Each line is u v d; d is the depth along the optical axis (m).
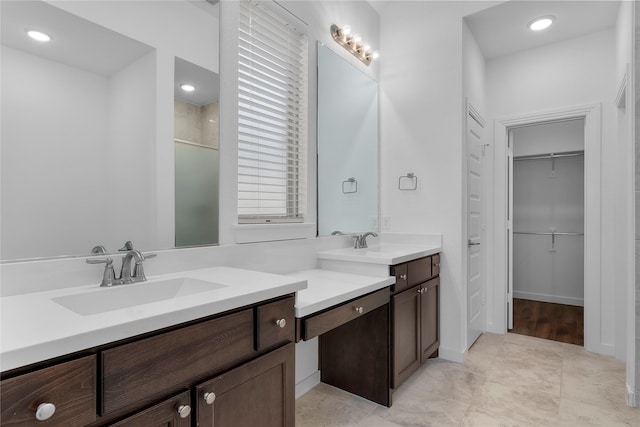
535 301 4.40
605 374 2.34
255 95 1.90
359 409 1.95
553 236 4.34
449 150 2.64
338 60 2.53
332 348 2.21
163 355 0.87
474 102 2.96
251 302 1.09
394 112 2.93
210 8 1.64
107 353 0.76
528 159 4.52
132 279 1.26
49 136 1.15
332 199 2.46
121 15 1.33
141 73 1.38
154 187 1.42
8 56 1.07
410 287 2.21
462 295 2.59
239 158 1.80
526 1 2.41
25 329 0.74
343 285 1.74
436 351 2.63
